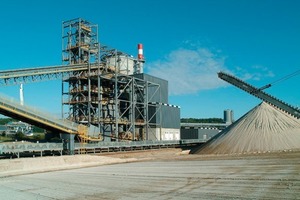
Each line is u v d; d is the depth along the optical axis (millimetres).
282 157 40594
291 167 30875
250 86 65750
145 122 73625
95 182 28781
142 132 75375
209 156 52031
